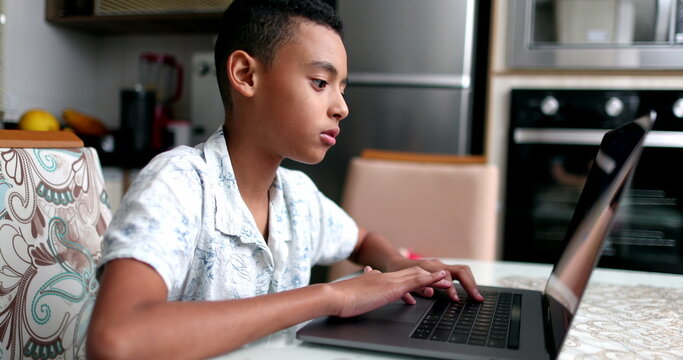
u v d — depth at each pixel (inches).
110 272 20.6
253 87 27.5
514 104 91.6
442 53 95.0
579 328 26.9
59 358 29.8
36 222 29.4
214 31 120.3
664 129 86.4
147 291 20.1
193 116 110.0
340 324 24.5
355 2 97.8
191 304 20.2
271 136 27.7
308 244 34.4
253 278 29.3
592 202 27.4
